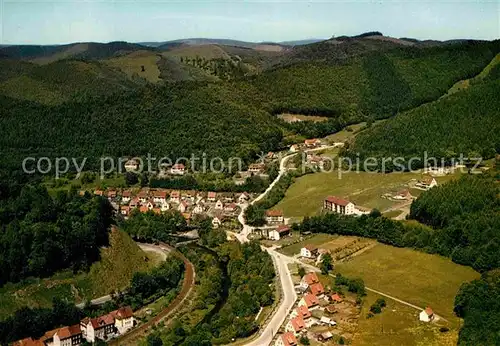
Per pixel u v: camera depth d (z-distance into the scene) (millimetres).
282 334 196625
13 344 194250
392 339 195000
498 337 178500
